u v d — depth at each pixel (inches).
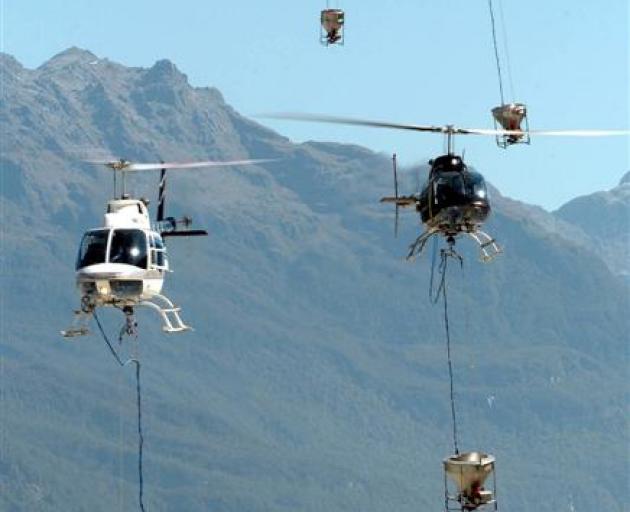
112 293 6589.6
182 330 6692.9
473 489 6112.2
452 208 6505.9
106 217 6688.0
